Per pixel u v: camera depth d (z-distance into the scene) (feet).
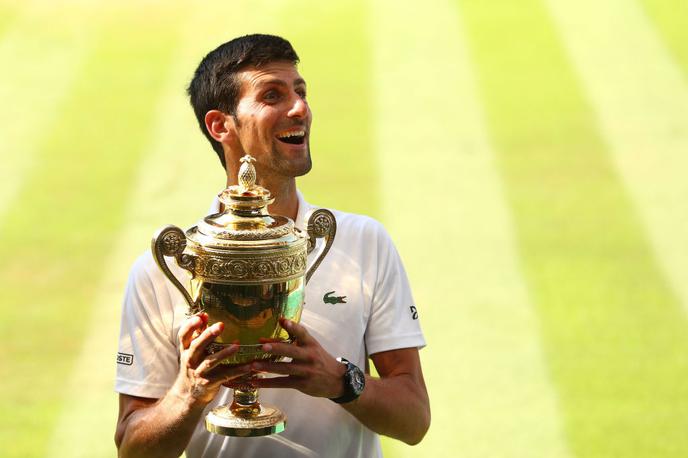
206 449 28.66
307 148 28.19
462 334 80.74
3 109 124.98
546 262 91.76
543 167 111.65
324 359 25.21
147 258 28.96
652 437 65.57
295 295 24.88
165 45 140.87
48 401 71.87
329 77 133.59
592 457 63.62
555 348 77.82
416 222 100.73
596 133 118.73
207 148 115.44
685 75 130.93
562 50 139.03
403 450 65.87
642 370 73.82
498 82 132.16
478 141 117.80
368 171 111.14
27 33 144.87
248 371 24.68
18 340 80.38
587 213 101.04
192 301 24.98
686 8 150.10
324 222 26.00
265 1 154.71
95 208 103.19
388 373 29.60
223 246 24.03
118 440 28.43
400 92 129.80
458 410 70.33
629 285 86.69
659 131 118.42
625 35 142.41
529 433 67.00
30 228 99.50
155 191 106.52
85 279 90.22
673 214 99.96
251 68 27.94
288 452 28.37
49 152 115.24
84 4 154.20
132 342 28.68
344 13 151.64
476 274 90.48
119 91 129.39
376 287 29.53
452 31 145.59
